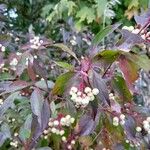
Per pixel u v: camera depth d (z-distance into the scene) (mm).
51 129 363
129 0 938
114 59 282
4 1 999
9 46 550
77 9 943
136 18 331
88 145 357
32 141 357
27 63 346
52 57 555
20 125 419
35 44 389
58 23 933
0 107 324
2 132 393
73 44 610
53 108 326
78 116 338
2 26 618
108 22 869
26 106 418
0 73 437
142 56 280
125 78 281
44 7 994
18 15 1016
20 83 326
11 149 427
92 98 288
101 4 834
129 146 392
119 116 334
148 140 408
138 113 356
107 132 354
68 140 368
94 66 290
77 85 290
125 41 281
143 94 574
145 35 305
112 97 339
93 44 297
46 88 328
